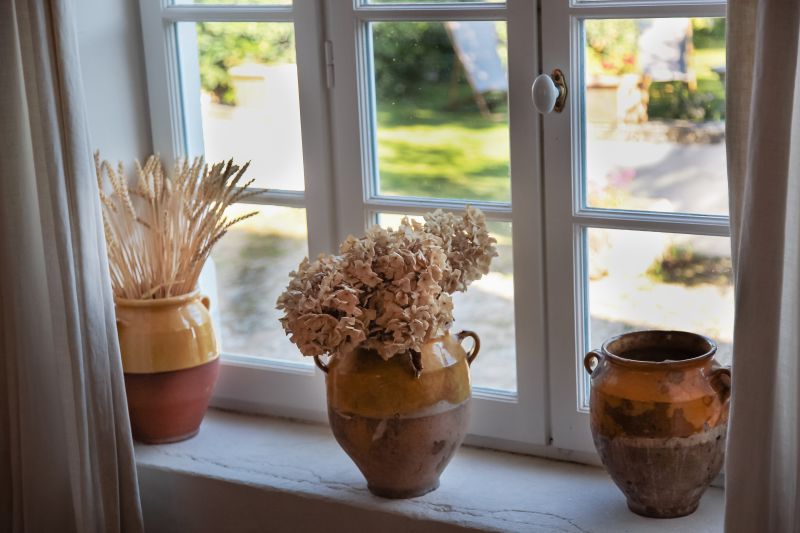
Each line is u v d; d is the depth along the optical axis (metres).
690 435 1.68
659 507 1.78
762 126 1.38
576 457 2.03
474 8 1.90
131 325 2.14
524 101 1.89
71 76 1.90
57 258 1.96
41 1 1.87
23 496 2.13
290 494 1.99
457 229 1.85
